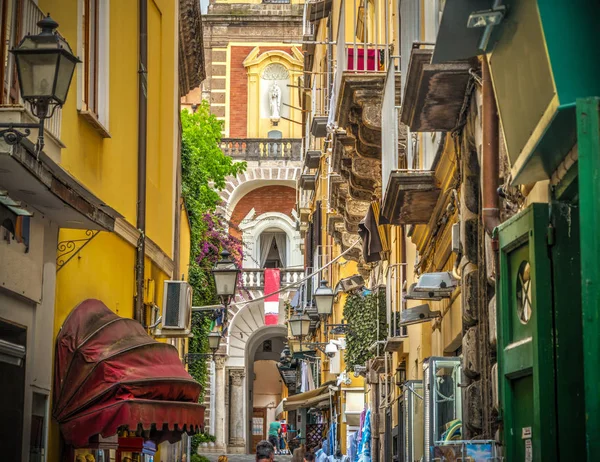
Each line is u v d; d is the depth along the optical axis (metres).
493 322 7.33
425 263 13.82
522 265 5.07
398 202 11.36
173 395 10.34
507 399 5.23
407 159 12.05
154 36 16.34
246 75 48.31
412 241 14.48
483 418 7.75
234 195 45.75
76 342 10.22
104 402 9.80
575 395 4.65
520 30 4.57
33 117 8.47
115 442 11.77
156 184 16.44
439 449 6.15
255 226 45.94
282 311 45.25
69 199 8.93
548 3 4.21
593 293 3.88
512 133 4.99
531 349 4.79
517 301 5.14
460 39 5.29
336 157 15.74
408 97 8.67
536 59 4.37
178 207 18.84
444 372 10.20
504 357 5.27
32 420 9.52
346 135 15.07
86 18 11.73
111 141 12.68
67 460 10.40
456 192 9.58
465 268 8.45
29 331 9.35
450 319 11.68
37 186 8.39
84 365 10.02
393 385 19.20
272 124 48.03
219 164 33.19
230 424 45.84
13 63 8.65
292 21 48.50
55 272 10.10
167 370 10.41
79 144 11.10
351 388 26.64
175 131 18.39
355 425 26.55
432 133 11.03
